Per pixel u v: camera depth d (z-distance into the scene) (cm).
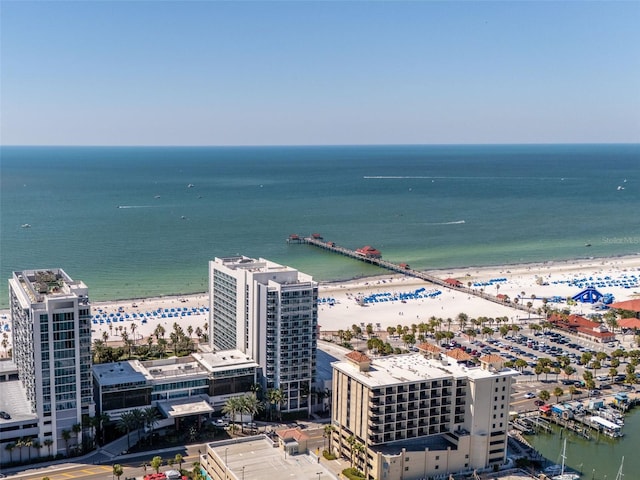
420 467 19350
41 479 18888
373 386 19125
